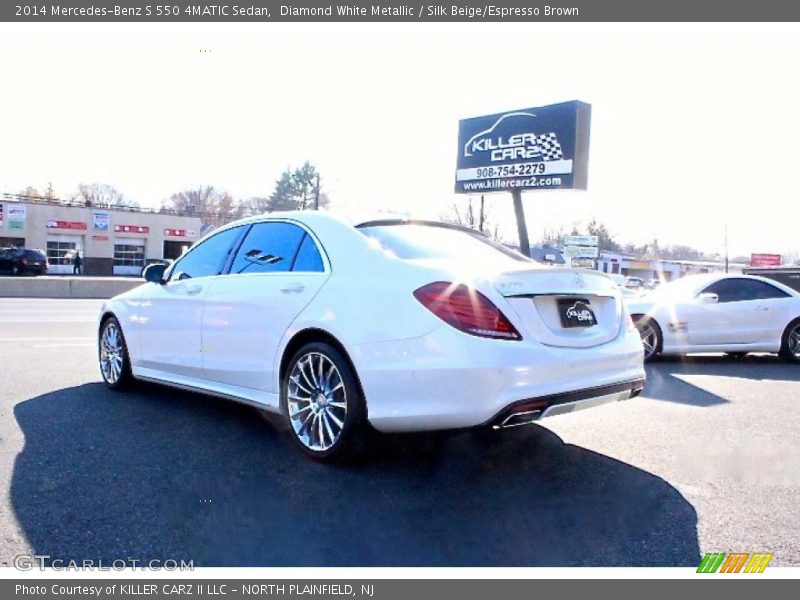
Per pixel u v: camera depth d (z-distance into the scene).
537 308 3.84
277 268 4.71
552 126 17.23
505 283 3.76
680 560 3.00
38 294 25.19
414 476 3.98
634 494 3.76
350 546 3.08
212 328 5.03
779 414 5.83
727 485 3.92
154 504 3.48
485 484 3.88
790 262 70.06
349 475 3.97
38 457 4.18
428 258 4.21
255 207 80.25
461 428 3.69
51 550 2.99
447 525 3.31
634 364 4.26
